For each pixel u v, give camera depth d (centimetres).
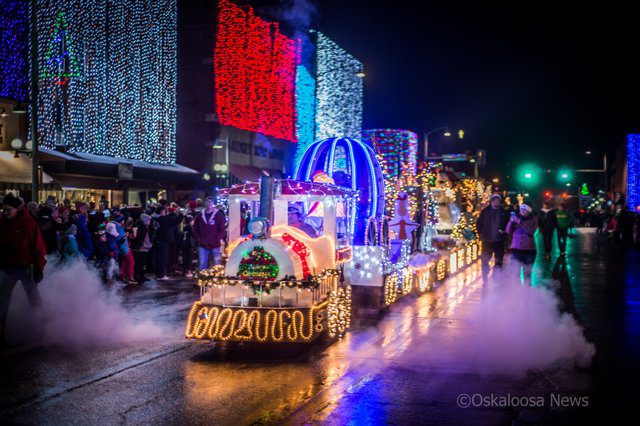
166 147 3509
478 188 2581
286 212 1004
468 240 2311
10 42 2381
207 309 916
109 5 3014
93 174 2541
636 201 5844
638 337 1021
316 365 851
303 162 1283
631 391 731
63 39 2722
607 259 2583
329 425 620
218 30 3800
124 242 1659
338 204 1154
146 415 649
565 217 2486
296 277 910
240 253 924
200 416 646
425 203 1600
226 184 3794
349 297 1108
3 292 1005
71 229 1507
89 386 752
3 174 2192
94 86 2916
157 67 3428
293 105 4722
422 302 1394
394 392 729
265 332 888
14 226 1020
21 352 916
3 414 650
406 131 2130
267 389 742
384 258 1224
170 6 3534
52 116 2644
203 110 3778
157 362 864
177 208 1856
